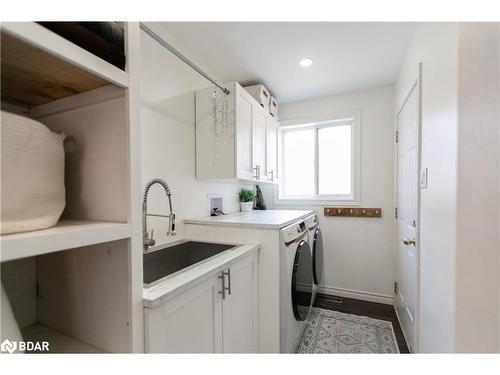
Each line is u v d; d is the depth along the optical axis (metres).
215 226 1.69
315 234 2.38
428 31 1.32
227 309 1.19
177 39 1.72
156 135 1.55
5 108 0.76
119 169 0.69
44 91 0.71
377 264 2.52
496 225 0.85
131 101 0.68
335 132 2.86
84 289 0.75
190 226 1.77
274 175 2.71
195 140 1.93
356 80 2.37
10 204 0.48
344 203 2.68
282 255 1.51
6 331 0.49
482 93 0.87
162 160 1.60
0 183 0.47
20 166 0.50
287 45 1.78
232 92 1.82
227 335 1.19
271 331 1.52
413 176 1.66
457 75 0.90
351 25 1.55
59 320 0.80
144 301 0.73
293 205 2.94
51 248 0.50
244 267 1.37
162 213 1.59
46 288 0.83
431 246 1.21
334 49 1.83
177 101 1.74
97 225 0.62
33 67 0.57
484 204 0.87
